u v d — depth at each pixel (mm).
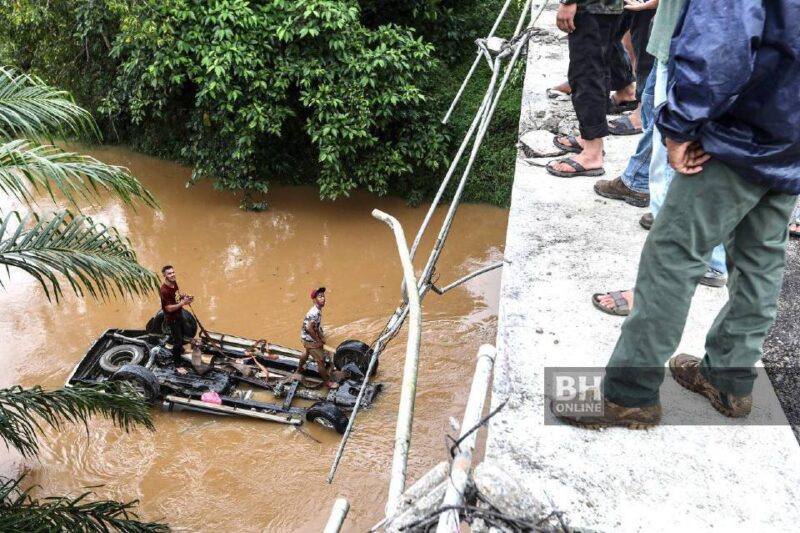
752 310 2580
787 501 2430
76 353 10516
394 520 1940
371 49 13508
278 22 12883
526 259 3982
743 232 2512
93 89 16266
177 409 9344
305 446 8828
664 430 2727
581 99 4746
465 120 14398
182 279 12406
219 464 8570
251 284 12312
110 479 8391
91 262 5129
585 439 2697
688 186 2348
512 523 1958
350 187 13625
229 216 14312
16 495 8055
